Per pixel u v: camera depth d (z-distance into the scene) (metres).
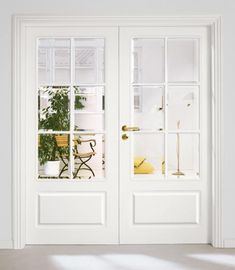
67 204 4.27
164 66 4.31
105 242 4.27
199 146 4.30
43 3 4.17
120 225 4.27
